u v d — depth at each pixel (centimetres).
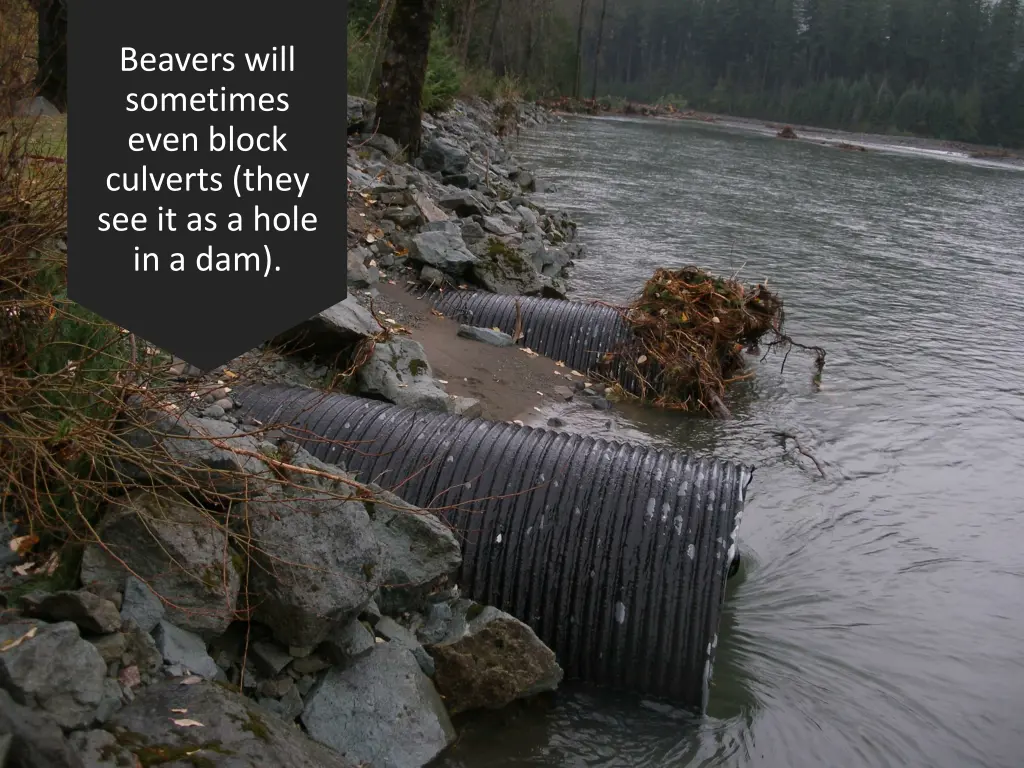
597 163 2758
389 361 704
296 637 395
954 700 493
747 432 823
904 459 798
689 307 913
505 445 530
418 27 1509
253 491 412
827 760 444
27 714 288
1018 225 2384
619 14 9875
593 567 482
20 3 468
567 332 925
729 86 9138
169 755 315
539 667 445
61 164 493
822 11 8919
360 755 387
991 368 1080
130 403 430
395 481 517
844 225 2073
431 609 464
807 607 566
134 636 352
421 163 1565
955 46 8256
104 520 386
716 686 487
